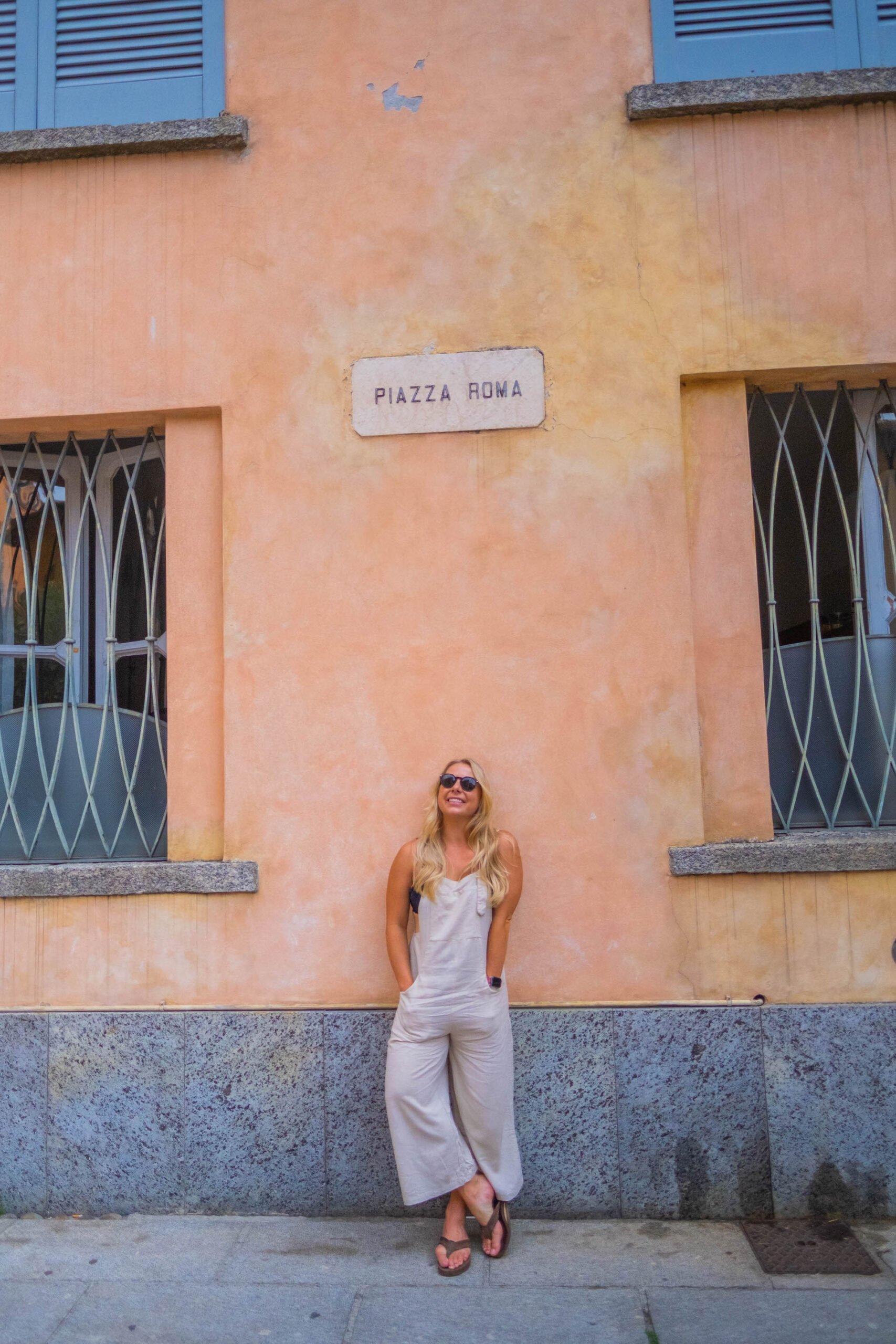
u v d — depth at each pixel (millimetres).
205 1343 3051
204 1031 3912
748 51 4094
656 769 3887
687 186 4023
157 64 4262
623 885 3867
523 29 4102
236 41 4211
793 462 4184
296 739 3980
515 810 3908
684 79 4090
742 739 3941
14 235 4207
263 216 4121
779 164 4016
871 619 4133
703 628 3973
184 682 4109
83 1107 3938
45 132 4156
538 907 3877
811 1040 3785
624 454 3975
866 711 4098
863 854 3801
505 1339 3053
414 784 3939
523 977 3863
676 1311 3178
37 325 4172
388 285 4066
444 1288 3330
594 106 4066
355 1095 3865
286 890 3943
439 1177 3434
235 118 4105
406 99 4109
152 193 4172
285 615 4012
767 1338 3029
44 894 3992
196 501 4152
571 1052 3824
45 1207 3918
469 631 3965
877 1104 3770
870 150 4008
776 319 3975
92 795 4285
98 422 4215
